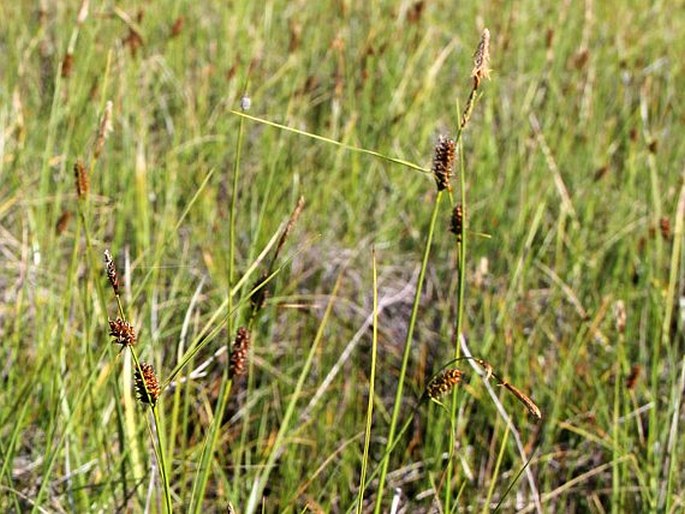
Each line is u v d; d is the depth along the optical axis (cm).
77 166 42
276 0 106
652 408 48
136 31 73
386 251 72
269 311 61
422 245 71
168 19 100
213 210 69
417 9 86
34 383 47
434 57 95
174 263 63
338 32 90
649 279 58
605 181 76
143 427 45
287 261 35
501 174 78
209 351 57
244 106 32
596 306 63
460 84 94
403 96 88
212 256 64
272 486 51
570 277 68
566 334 62
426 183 79
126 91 75
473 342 57
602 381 57
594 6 114
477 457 54
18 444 49
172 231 46
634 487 49
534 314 64
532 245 71
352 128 78
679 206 48
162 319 56
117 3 93
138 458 43
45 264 59
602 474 53
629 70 98
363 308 64
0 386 49
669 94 89
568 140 80
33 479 46
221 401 35
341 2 90
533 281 68
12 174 66
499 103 91
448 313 62
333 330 60
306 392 54
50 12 100
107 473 43
